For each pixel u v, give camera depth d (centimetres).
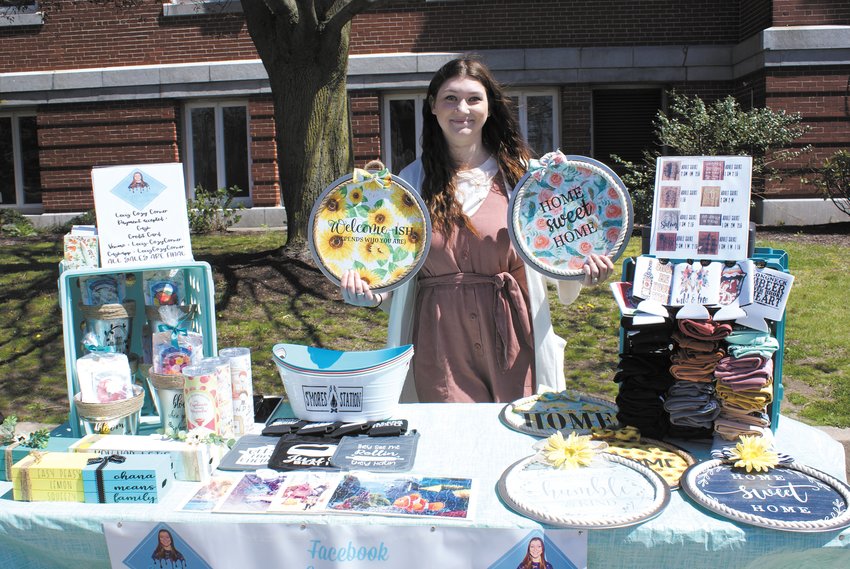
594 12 1167
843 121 1071
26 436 211
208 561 165
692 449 198
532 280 248
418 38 1187
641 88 1226
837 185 1038
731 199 197
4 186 1359
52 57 1258
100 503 172
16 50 1263
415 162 264
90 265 225
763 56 1062
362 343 619
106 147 1258
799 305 668
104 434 203
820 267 785
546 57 1168
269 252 865
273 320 673
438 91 240
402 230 232
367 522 160
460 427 214
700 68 1170
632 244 884
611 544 158
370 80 1187
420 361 251
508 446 200
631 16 1168
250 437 210
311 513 163
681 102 1053
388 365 211
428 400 251
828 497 166
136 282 244
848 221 1082
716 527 156
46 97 1254
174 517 165
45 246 1042
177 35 1230
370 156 1205
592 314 667
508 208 227
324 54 765
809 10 1055
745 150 1013
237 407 214
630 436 200
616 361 567
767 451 182
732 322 191
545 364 248
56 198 1277
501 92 247
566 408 219
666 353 200
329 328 652
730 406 192
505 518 160
